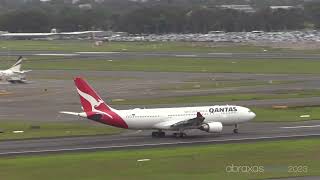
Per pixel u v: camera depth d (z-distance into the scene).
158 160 197.62
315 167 185.25
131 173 179.75
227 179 171.25
